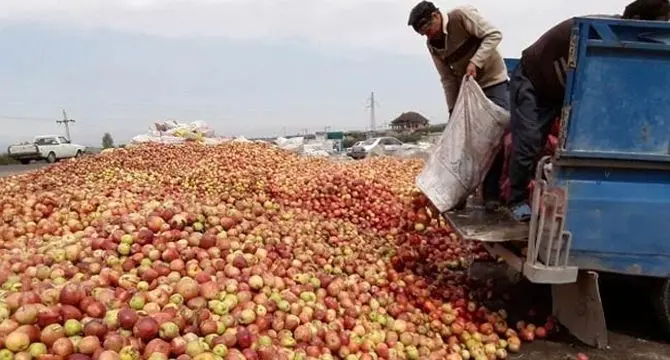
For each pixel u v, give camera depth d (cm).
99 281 214
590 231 242
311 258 298
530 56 284
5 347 164
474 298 314
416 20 327
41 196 354
